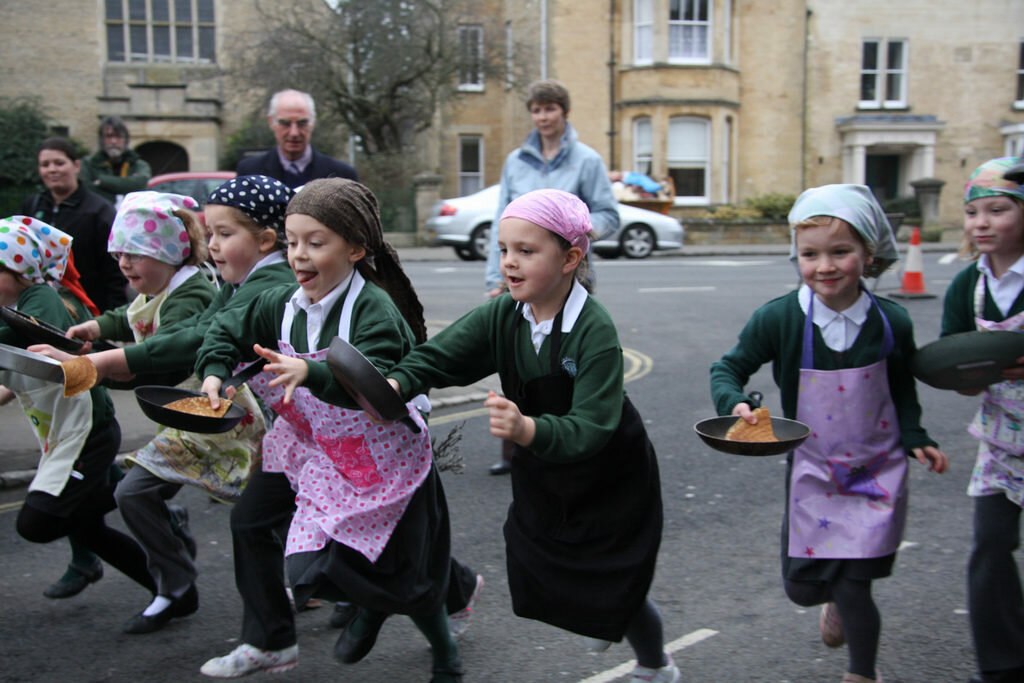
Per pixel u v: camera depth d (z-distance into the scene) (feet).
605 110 87.61
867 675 9.39
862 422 9.39
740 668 10.66
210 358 9.54
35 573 13.80
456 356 9.01
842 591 9.39
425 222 81.35
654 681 9.59
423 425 9.47
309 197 9.12
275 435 10.05
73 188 18.19
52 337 10.78
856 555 9.20
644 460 8.77
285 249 10.84
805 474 9.54
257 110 82.43
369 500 9.05
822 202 9.03
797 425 8.95
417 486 9.25
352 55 79.92
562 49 86.38
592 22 86.58
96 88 89.15
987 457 9.70
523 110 91.25
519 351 8.79
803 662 10.79
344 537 8.89
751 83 89.66
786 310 9.56
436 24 79.77
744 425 9.09
